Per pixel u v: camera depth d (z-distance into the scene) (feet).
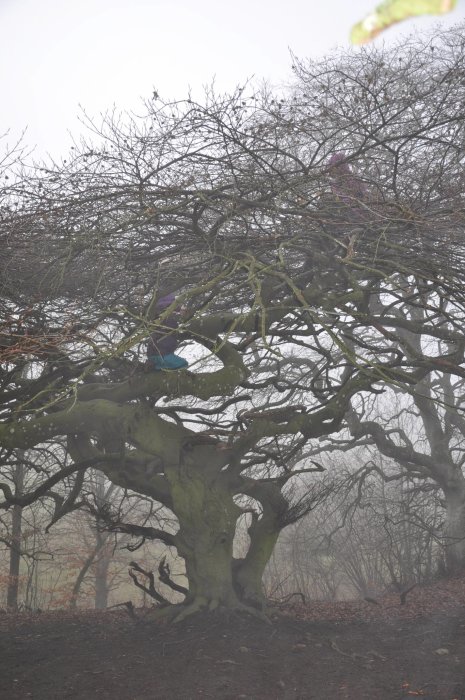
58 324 29.91
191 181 28.73
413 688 22.71
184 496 31.63
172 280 33.53
